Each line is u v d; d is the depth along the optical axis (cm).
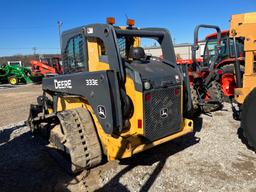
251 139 412
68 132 350
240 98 443
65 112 370
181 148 451
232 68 710
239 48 681
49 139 463
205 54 889
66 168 380
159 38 429
